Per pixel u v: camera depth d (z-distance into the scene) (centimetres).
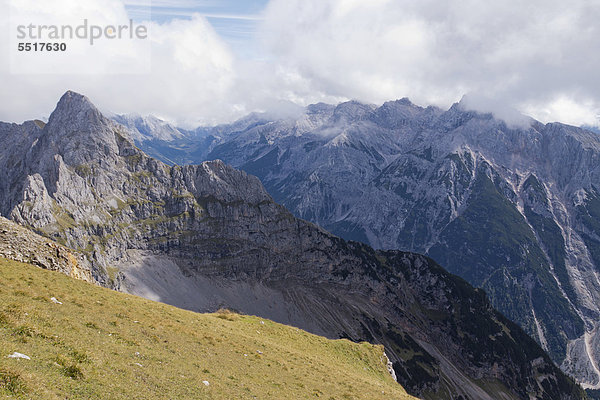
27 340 3369
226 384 4528
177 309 7919
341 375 7275
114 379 3384
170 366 4372
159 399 3384
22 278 5412
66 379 2992
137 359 4159
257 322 10181
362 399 5897
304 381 5928
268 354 6894
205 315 8931
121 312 5681
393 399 6594
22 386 2536
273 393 4844
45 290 5262
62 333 3938
